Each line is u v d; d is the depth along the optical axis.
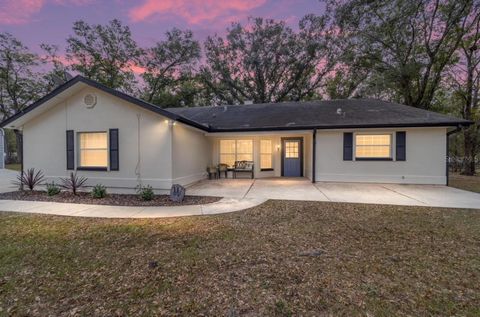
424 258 3.25
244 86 27.36
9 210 6.02
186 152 9.36
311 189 8.83
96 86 7.95
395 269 2.95
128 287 2.59
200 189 8.84
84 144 9.00
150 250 3.55
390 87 17.14
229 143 12.30
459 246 3.64
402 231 4.33
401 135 9.90
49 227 4.64
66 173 8.96
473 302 2.30
